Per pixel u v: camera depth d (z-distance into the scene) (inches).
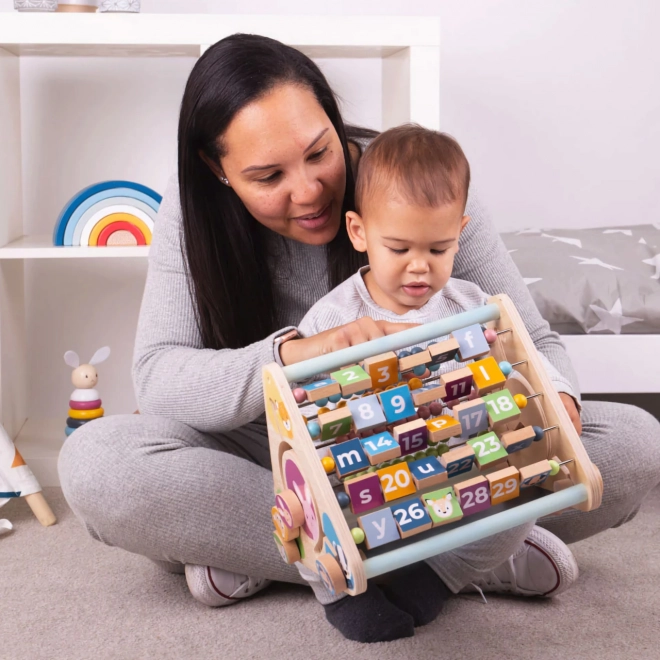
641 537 57.6
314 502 34.6
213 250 48.6
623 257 76.9
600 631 44.1
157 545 46.0
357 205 44.9
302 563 39.2
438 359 37.7
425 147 42.5
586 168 97.9
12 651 43.8
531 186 97.6
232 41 45.0
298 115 42.6
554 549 46.5
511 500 39.4
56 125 88.7
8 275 81.0
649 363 71.9
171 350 48.1
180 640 44.4
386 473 35.6
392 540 34.8
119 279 91.1
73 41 70.1
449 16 93.3
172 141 90.3
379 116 91.7
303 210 44.6
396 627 43.3
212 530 45.3
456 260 51.7
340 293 46.8
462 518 38.0
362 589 33.4
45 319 90.7
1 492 63.6
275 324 52.7
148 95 89.4
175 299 50.1
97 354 77.9
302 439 34.2
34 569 54.8
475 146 96.2
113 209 76.9
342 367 39.7
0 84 79.0
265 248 51.2
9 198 81.6
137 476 44.7
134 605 49.0
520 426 40.0
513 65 95.1
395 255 42.7
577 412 44.4
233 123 42.8
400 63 74.9
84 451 46.1
